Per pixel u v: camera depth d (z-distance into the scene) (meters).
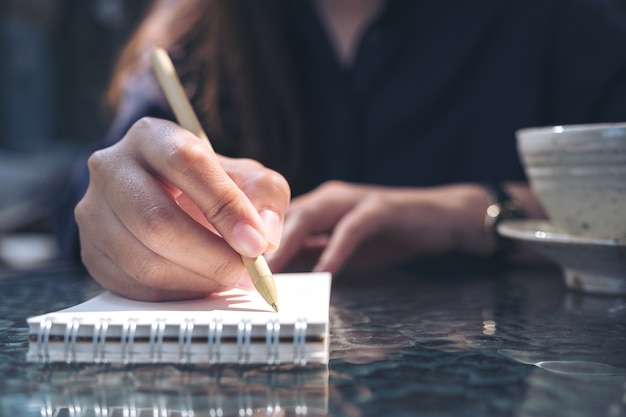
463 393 0.30
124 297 0.49
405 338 0.42
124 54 1.27
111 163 0.48
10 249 1.45
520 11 1.25
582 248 0.57
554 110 1.25
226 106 1.18
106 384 0.32
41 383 0.32
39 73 2.96
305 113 1.20
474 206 0.87
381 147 1.22
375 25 1.21
